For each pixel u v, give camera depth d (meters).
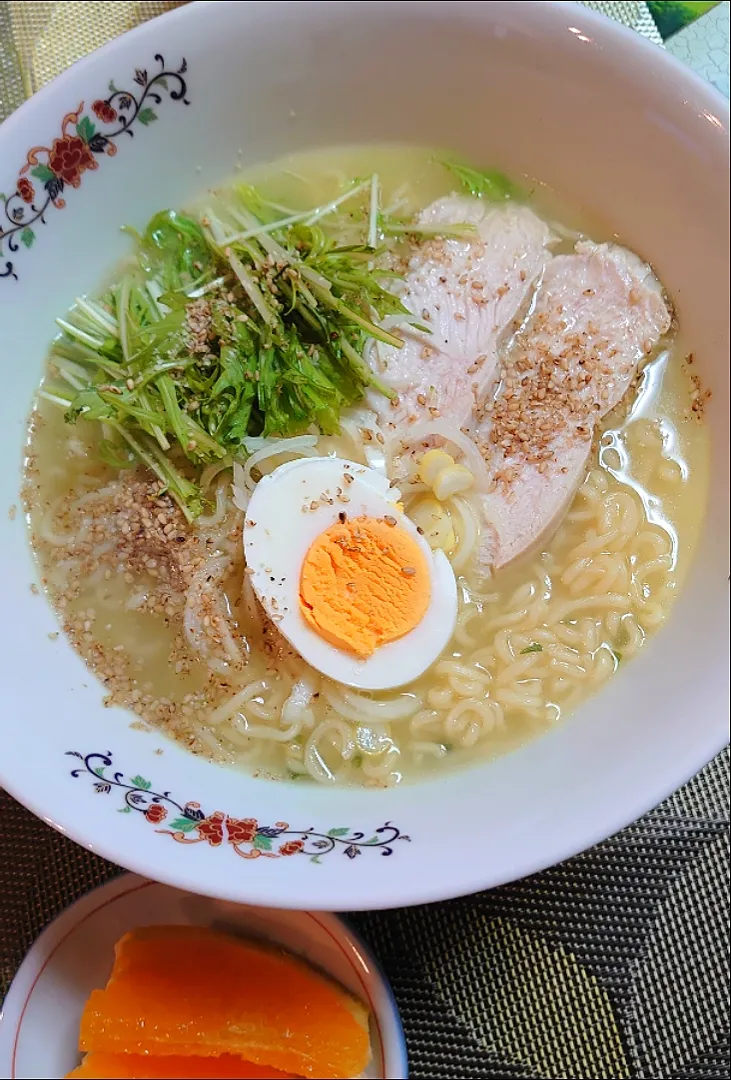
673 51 0.23
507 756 0.19
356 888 0.15
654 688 0.18
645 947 0.19
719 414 0.20
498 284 0.21
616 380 0.21
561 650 0.20
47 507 0.20
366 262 0.21
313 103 0.21
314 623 0.19
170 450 0.20
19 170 0.18
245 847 0.17
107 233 0.20
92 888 0.19
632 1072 0.18
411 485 0.20
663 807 0.20
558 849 0.16
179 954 0.19
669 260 0.21
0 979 0.19
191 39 0.19
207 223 0.21
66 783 0.17
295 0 0.19
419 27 0.19
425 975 0.19
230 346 0.20
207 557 0.20
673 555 0.20
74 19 0.23
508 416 0.21
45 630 0.19
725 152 0.18
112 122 0.19
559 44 0.19
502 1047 0.19
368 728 0.20
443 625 0.20
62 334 0.20
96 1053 0.19
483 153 0.22
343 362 0.20
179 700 0.19
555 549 0.21
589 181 0.21
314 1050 0.18
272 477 0.19
